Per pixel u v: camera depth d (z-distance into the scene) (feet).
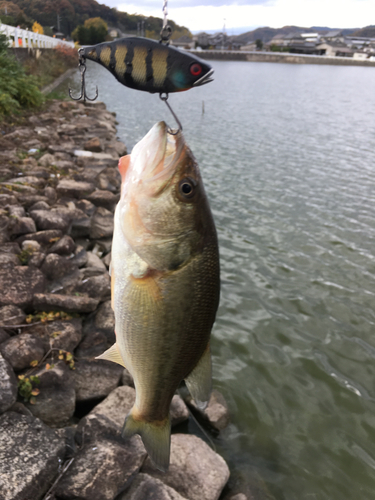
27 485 1.27
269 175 6.49
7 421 1.48
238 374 2.42
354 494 1.81
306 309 3.08
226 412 2.09
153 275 0.82
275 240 4.17
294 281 3.45
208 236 0.84
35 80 10.32
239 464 1.88
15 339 1.84
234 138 9.33
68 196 3.73
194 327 0.86
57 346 1.93
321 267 3.70
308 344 2.71
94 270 2.72
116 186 4.59
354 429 2.13
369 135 10.66
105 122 8.71
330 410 2.23
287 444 2.01
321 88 25.77
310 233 4.39
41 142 5.54
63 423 1.73
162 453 0.91
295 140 9.51
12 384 1.60
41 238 2.73
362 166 7.36
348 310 3.10
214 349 2.59
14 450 1.37
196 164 0.81
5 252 2.41
